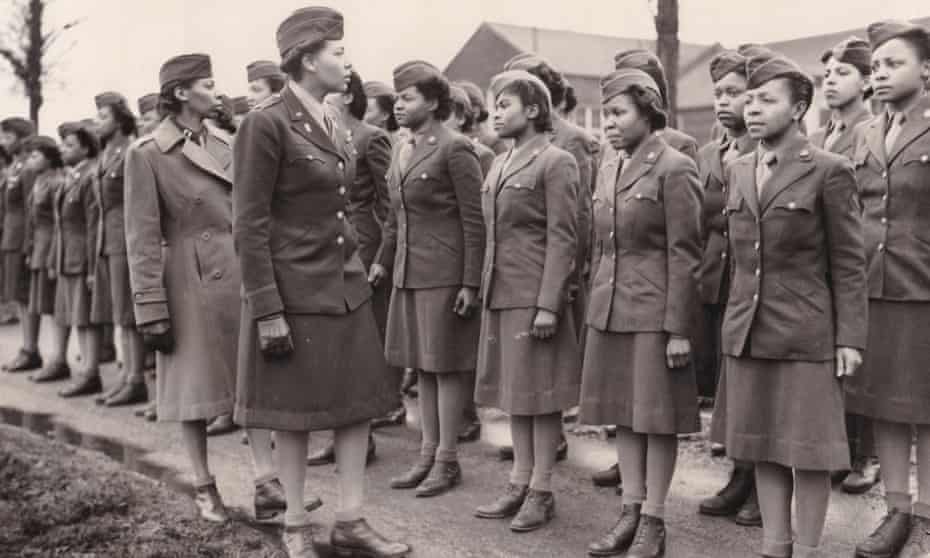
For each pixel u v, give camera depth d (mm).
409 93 5086
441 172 5031
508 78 4516
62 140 8109
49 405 7457
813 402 3551
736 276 3793
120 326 7406
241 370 3998
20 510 4664
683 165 4016
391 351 5289
